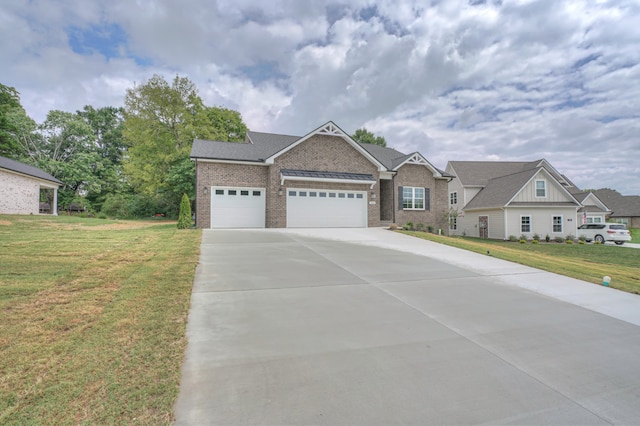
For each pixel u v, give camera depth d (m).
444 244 12.52
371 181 18.06
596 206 30.41
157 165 26.70
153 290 5.39
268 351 3.62
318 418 2.49
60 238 10.34
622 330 4.61
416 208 20.86
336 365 3.35
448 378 3.16
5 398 2.52
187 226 15.15
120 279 5.95
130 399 2.60
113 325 3.98
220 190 16.44
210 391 2.81
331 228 17.08
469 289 6.46
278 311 4.90
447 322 4.68
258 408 2.60
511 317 4.98
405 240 13.21
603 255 16.83
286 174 16.38
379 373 3.21
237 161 16.45
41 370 2.93
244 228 16.25
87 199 37.28
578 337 4.31
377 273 7.50
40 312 4.29
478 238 27.09
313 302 5.36
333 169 18.05
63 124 34.16
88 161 34.78
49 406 2.45
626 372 3.42
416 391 2.92
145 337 3.72
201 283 6.20
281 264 8.02
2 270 6.22
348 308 5.13
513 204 24.69
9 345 3.38
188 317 4.52
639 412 2.72
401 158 21.14
